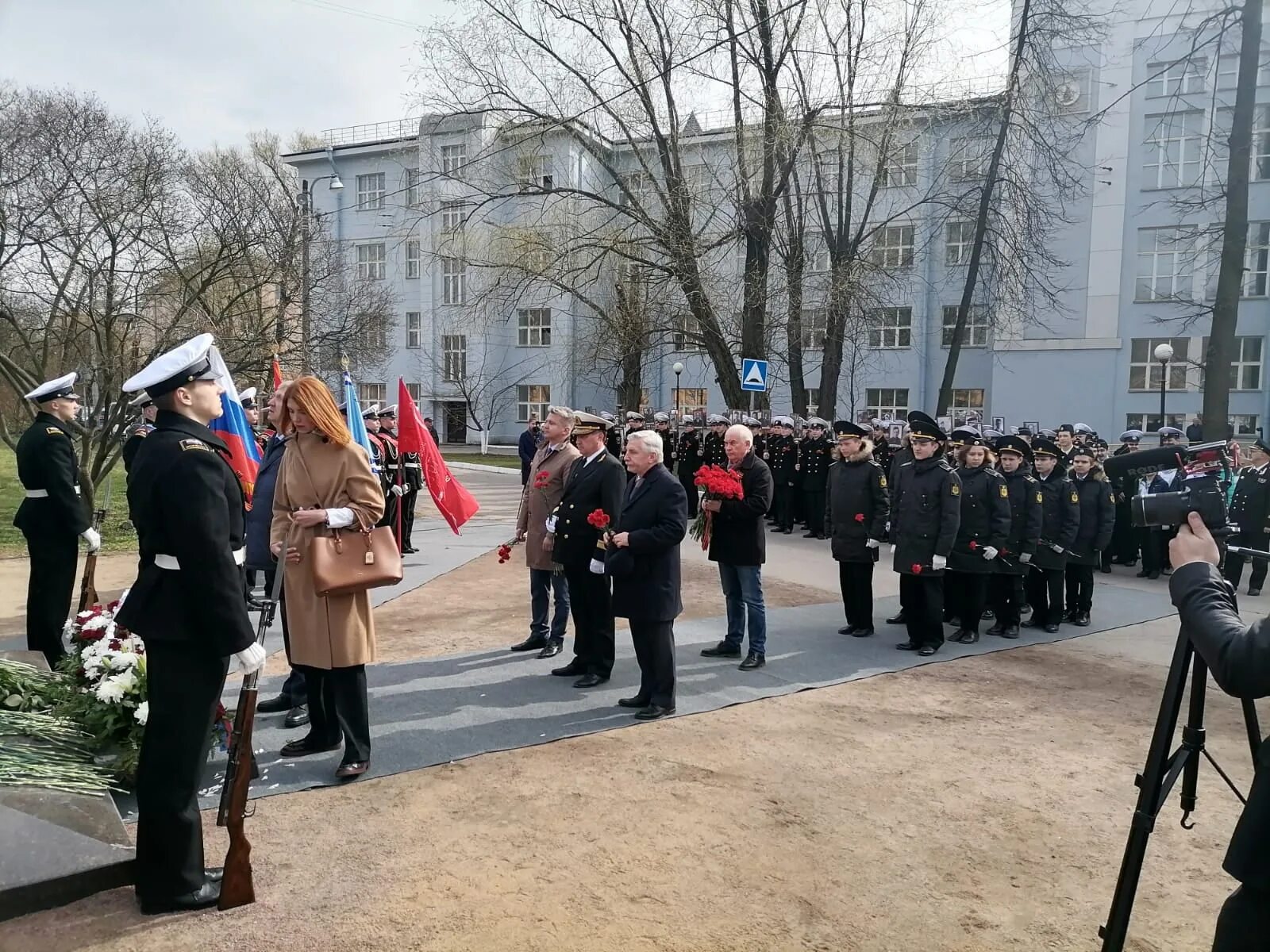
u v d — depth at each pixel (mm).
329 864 3586
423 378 41906
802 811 4207
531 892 3402
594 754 4863
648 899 3383
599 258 20219
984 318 24656
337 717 4840
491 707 5605
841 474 7934
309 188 23422
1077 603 8844
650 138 20828
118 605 4664
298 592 4387
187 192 14195
